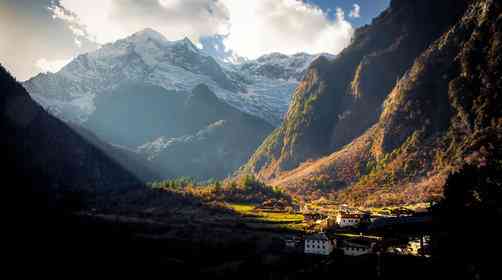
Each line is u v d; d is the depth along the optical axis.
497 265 94.25
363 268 139.88
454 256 101.75
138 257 189.62
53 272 175.00
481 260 96.56
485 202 107.38
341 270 142.88
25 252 190.12
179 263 181.25
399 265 129.25
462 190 113.19
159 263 182.25
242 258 183.00
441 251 106.19
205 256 190.75
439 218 115.25
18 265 178.00
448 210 110.69
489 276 93.56
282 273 159.00
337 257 158.62
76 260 186.88
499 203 106.75
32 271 174.62
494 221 101.00
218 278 164.12
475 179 116.19
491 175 118.31
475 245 98.88
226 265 175.00
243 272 165.25
